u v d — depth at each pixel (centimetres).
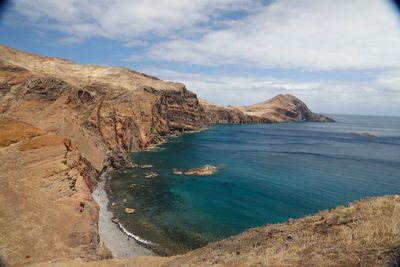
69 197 3734
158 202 4797
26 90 6700
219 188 5581
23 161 3775
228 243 2072
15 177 3497
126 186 5584
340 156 9525
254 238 1948
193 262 1794
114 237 3556
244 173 6700
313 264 1122
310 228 1658
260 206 4700
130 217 4169
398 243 1091
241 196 5153
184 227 3909
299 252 1309
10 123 4288
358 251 1117
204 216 4281
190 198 5016
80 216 3528
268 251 1447
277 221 4141
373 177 6712
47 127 6078
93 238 3294
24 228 3005
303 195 5269
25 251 2777
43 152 4062
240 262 1398
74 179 4103
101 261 2677
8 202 3172
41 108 6569
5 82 6850
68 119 6531
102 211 4297
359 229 1345
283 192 5416
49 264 2598
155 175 6328
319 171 7150
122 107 9581
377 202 1692
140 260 2661
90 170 5672
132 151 8931
